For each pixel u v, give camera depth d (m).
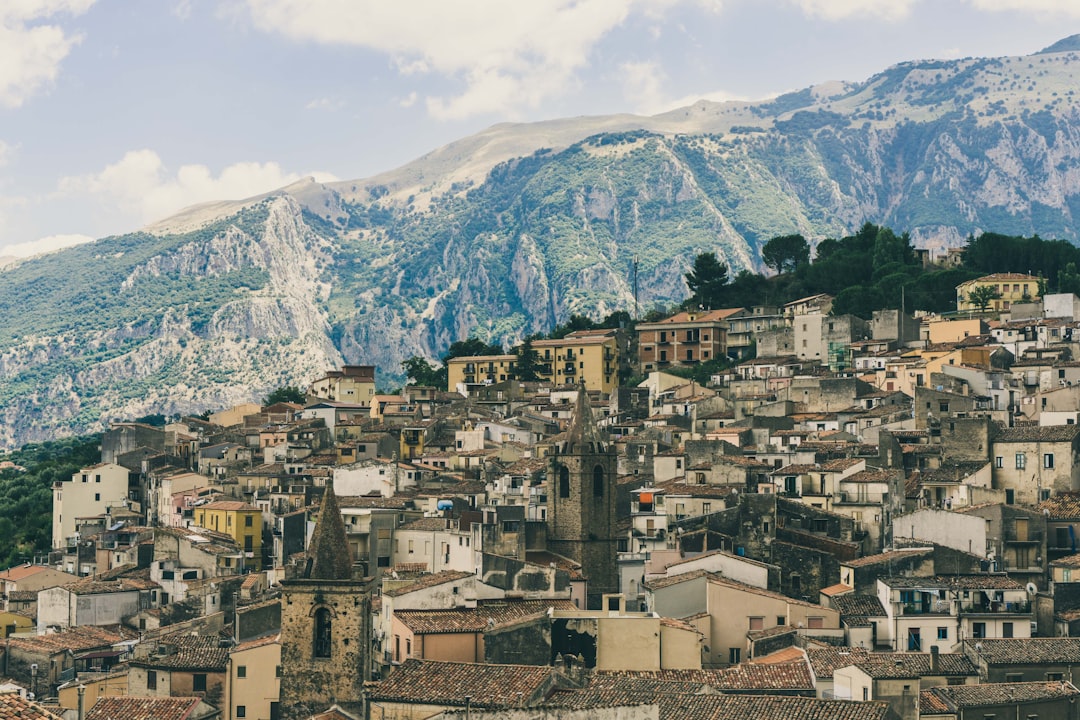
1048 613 187.00
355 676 148.00
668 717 136.00
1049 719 155.00
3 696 73.25
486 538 196.12
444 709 140.50
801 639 176.62
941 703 154.38
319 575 149.88
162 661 181.62
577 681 147.88
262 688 180.25
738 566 195.00
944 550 196.88
